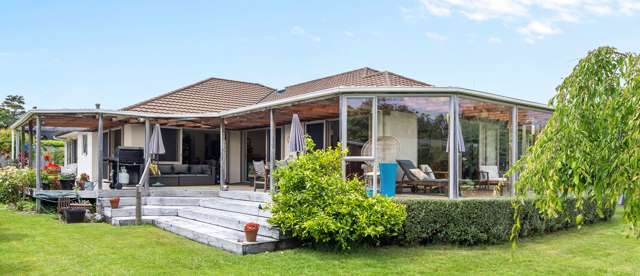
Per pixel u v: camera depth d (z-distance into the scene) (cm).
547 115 1412
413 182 1091
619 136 419
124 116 1531
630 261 888
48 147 3384
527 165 468
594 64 456
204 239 1000
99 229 1155
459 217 1018
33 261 810
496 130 1195
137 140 1788
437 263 847
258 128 1972
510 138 1235
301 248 959
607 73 454
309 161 981
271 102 1303
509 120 1237
